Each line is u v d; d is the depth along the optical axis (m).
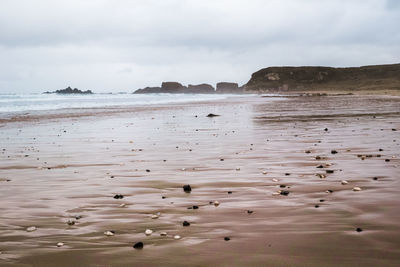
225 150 11.44
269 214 5.17
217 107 42.62
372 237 4.19
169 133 16.83
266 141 13.27
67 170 8.80
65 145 13.25
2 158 10.60
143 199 6.18
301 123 20.22
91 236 4.50
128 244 4.22
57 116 29.39
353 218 4.86
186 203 5.88
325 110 31.78
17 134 17.00
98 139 14.93
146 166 9.16
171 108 41.69
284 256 3.77
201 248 4.04
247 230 4.57
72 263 3.76
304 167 8.50
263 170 8.30
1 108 42.22
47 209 5.68
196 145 12.74
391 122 19.20
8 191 6.81
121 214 5.38
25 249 4.14
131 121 24.17
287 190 6.45
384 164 8.55
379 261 3.59
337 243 4.06
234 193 6.41
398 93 88.62
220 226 4.75
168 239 4.34
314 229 4.52
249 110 35.09
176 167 8.95
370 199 5.72
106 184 7.30
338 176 7.44
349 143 12.16
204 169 8.60
